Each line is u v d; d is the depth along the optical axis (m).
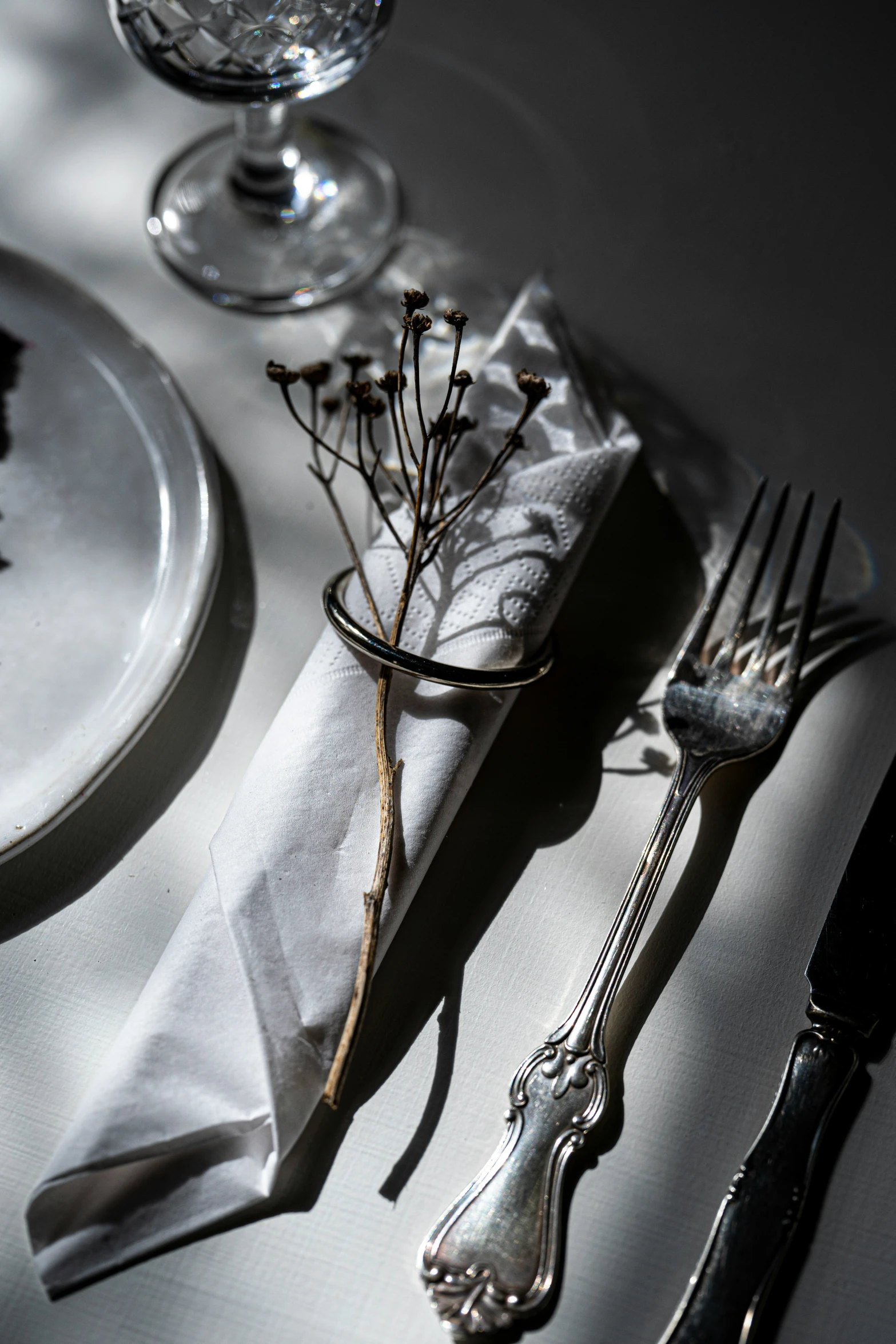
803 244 0.50
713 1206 0.38
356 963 0.39
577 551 0.43
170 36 0.45
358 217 0.50
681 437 0.47
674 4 0.54
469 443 0.45
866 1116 0.39
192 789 0.42
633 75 0.53
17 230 0.50
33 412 0.46
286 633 0.44
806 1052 0.39
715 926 0.41
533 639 0.42
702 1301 0.36
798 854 0.42
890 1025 0.39
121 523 0.44
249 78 0.46
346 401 0.47
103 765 0.41
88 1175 0.37
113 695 0.43
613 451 0.44
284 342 0.49
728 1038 0.40
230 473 0.46
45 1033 0.40
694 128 0.52
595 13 0.54
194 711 0.43
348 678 0.41
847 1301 0.37
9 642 0.43
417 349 0.40
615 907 0.41
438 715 0.41
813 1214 0.38
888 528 0.46
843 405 0.48
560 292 0.49
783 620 0.45
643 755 0.43
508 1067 0.39
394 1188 0.38
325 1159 0.38
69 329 0.46
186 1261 0.37
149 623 0.43
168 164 0.51
